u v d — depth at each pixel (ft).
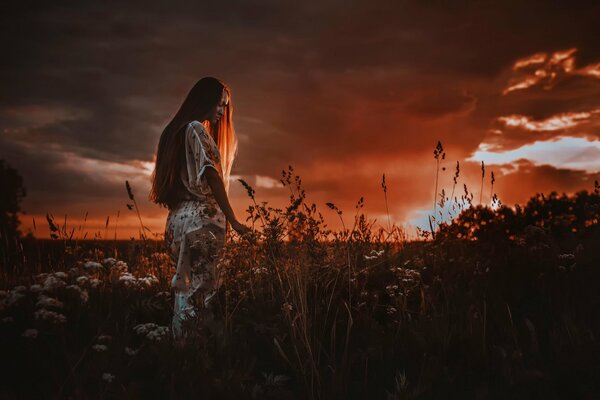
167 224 12.82
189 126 12.47
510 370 10.22
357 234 14.74
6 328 12.67
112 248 17.56
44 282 11.39
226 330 11.60
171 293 14.74
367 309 13.09
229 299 13.51
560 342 10.92
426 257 16.94
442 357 11.15
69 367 10.66
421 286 14.12
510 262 15.87
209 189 12.34
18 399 9.79
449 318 12.62
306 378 10.68
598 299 12.87
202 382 10.01
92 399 9.50
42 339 11.85
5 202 66.85
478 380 10.57
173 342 11.08
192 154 12.41
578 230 18.33
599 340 10.69
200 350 10.84
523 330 12.23
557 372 10.20
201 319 11.41
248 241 11.99
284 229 11.52
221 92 13.14
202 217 12.17
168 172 12.65
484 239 17.40
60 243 16.75
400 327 12.40
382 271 15.12
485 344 11.39
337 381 10.28
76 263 15.24
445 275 14.80
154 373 10.86
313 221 11.84
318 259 12.39
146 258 17.85
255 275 13.70
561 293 13.44
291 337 11.33
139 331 11.18
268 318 12.42
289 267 12.29
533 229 16.74
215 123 13.56
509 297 13.75
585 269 14.66
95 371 10.14
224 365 10.77
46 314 10.51
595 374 9.89
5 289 15.76
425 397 10.08
